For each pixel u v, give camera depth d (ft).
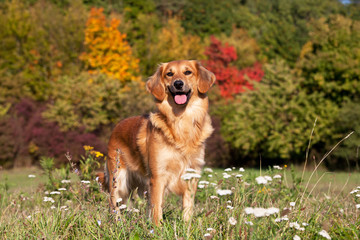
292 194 14.46
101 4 156.35
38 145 79.56
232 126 86.07
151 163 13.52
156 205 12.91
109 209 12.21
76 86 83.97
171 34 123.75
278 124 74.38
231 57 109.91
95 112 83.87
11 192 19.53
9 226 11.59
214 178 16.43
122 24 126.62
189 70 13.85
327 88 75.72
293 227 9.32
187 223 10.44
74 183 18.16
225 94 104.88
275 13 197.88
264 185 14.02
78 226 11.11
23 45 102.99
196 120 13.65
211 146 85.10
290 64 142.92
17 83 96.68
